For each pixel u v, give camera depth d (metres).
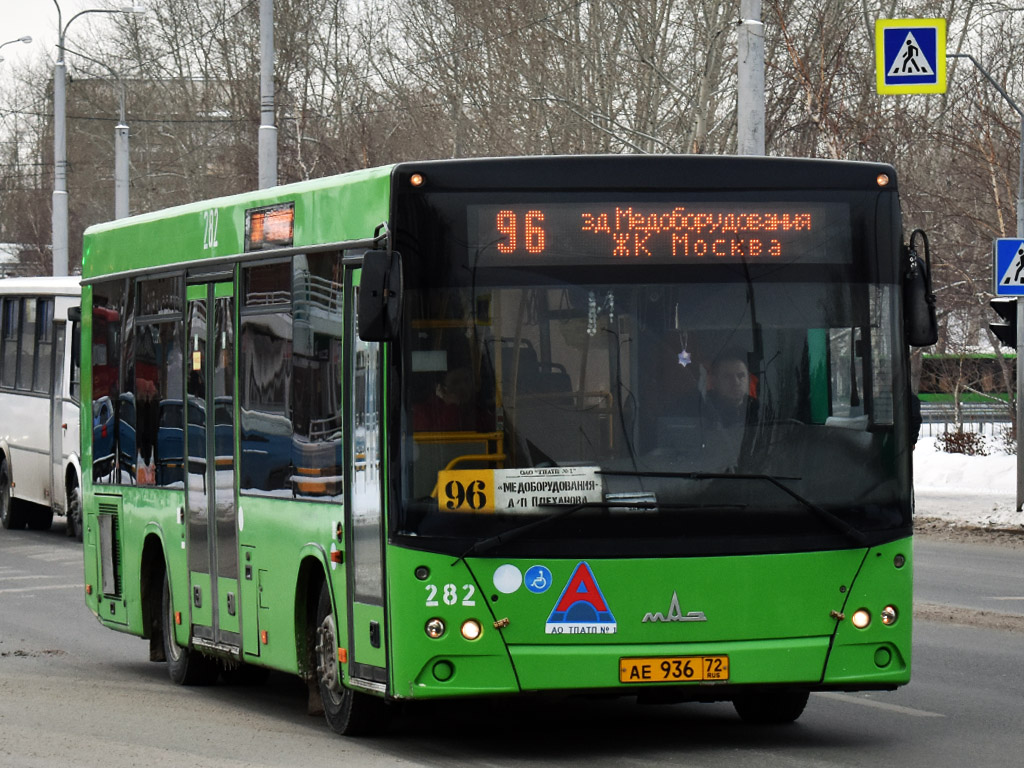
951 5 108.19
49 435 67.94
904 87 60.53
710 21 103.69
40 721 26.62
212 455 29.97
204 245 30.58
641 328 23.30
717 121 106.25
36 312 69.69
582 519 22.88
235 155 166.25
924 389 129.62
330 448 25.20
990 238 89.75
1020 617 38.78
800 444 23.41
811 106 82.12
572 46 114.00
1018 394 65.69
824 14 90.06
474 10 122.81
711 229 23.56
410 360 23.00
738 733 25.80
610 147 110.50
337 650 25.19
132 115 191.12
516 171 23.33
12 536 68.88
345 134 146.88
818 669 23.22
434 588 22.75
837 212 23.92
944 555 54.22
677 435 23.16
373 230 23.98
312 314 26.06
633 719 27.38
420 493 22.88
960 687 29.73
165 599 32.78
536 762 23.30
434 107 133.12
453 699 23.39
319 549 25.62
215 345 29.94
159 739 25.00
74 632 40.84
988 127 83.81
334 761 23.06
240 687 32.25
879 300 23.95
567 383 23.09
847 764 22.91
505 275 23.16
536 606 22.75
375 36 152.25
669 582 22.91
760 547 23.11
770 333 23.53
